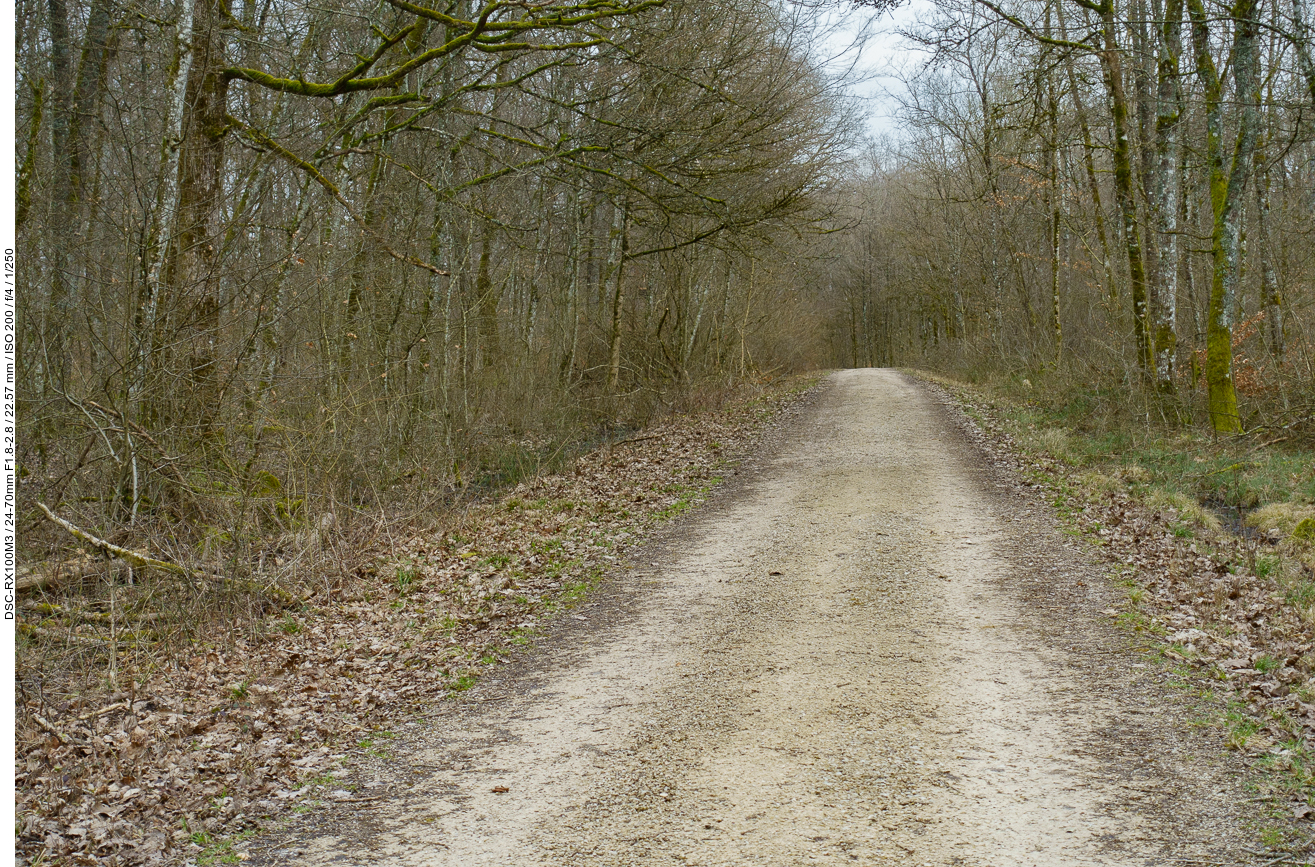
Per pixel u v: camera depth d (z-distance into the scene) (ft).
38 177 36.17
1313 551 29.73
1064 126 74.13
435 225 52.13
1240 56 47.83
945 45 50.14
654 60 42.75
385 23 47.29
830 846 13.55
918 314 181.78
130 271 29.50
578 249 70.95
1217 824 13.61
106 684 22.22
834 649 22.45
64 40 44.65
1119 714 17.79
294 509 35.01
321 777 16.94
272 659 23.85
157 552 28.68
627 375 81.30
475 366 56.90
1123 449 49.57
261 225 36.70
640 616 26.40
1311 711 16.89
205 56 33.19
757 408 82.38
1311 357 50.16
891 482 44.11
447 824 14.99
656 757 17.06
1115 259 73.82
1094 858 12.89
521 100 59.52
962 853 13.19
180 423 30.86
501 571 31.96
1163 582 26.48
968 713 18.24
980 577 28.12
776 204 54.24
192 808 15.67
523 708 20.08
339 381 40.83
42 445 29.58
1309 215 67.72
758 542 34.30
